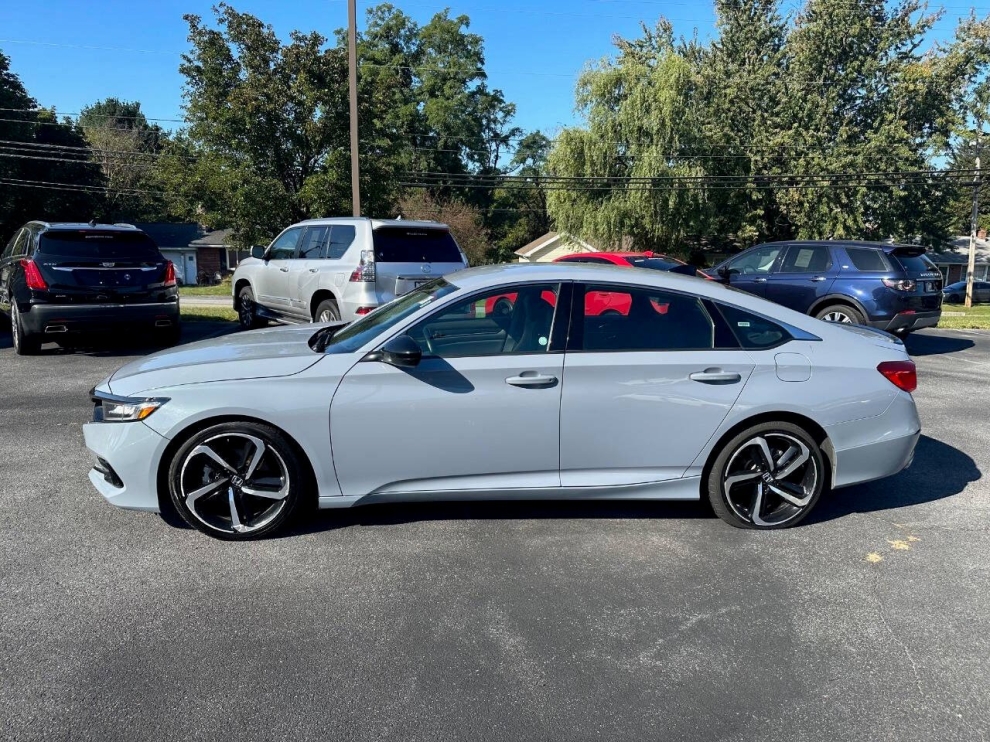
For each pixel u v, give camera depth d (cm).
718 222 3834
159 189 5709
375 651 299
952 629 323
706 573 373
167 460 391
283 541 401
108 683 275
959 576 373
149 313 977
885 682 284
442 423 397
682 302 420
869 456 427
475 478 408
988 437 640
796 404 412
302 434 389
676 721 259
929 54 3809
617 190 3525
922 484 514
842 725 259
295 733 249
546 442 405
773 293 1149
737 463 422
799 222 3634
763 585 361
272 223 2942
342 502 405
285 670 285
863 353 431
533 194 6019
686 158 3456
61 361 945
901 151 3512
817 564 385
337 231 974
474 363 397
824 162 3509
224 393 384
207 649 298
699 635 315
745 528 428
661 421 409
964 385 880
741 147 3669
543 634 314
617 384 404
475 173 5597
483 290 409
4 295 1077
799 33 3847
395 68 5303
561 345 406
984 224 5428
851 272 1077
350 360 396
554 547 400
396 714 260
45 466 520
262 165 2917
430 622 322
